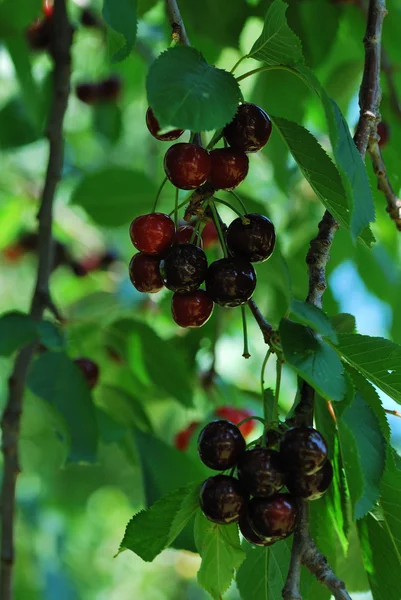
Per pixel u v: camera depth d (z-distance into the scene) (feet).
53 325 3.84
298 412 3.23
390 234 5.05
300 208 5.02
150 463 3.98
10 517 4.07
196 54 3.20
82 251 6.10
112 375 4.63
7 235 5.87
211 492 3.19
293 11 4.37
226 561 3.32
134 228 3.35
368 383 3.29
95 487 6.63
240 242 3.30
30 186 6.04
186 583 10.34
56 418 3.77
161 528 3.28
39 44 5.05
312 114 5.24
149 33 5.47
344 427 3.14
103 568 9.69
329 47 4.49
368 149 3.59
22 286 8.79
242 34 4.41
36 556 7.07
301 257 4.77
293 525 3.17
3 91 6.19
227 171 3.29
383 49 4.41
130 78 5.82
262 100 4.36
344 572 3.66
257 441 3.25
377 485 3.13
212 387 4.49
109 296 5.29
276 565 3.38
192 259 3.28
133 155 7.55
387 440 3.26
